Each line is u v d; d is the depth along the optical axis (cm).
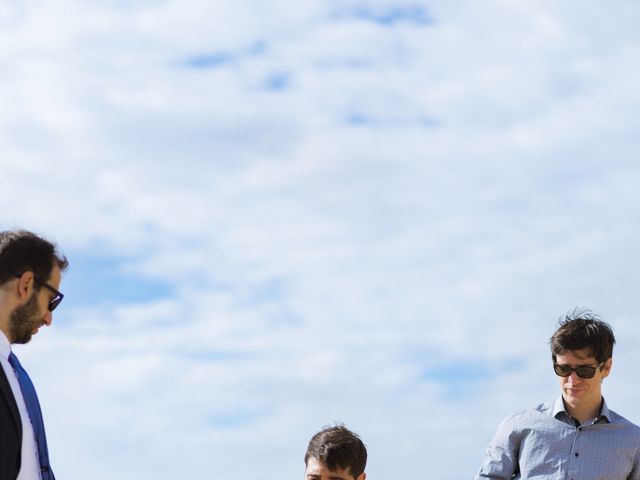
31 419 336
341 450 416
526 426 446
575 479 430
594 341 430
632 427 438
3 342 332
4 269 331
